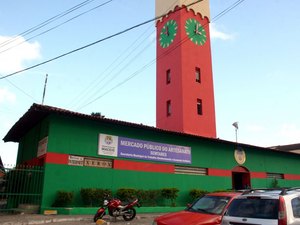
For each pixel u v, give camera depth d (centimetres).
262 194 682
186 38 3116
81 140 1638
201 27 3294
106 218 1412
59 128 1578
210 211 835
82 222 1294
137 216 1495
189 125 2866
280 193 673
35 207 1445
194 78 3061
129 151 1822
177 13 3172
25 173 1562
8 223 1172
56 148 1547
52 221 1279
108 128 1762
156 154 1952
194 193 2034
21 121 1809
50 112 1541
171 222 772
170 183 1984
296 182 3002
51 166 1513
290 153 2975
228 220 682
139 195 1753
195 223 745
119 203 1356
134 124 1806
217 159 2330
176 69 3044
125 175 1773
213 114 3114
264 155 2752
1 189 1667
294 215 630
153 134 1970
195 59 3133
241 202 695
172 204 1925
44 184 1473
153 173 1906
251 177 2556
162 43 3312
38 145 1731
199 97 3041
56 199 1485
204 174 2234
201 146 2247
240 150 2538
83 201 1573
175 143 2080
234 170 2441
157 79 3291
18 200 1506
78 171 1602
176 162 2050
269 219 621
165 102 3100
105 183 1686
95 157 1680
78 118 1648
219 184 2283
